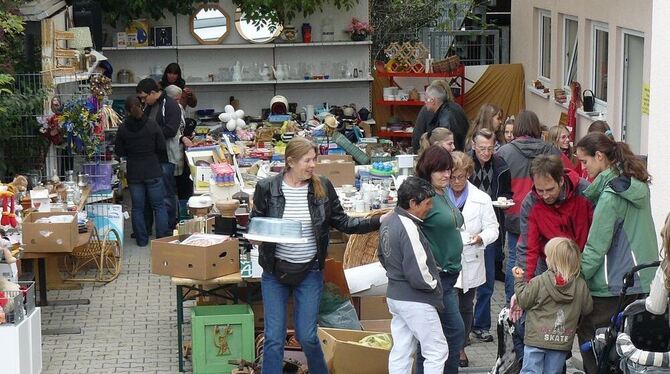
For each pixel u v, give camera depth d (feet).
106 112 49.19
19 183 39.47
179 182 49.21
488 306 33.04
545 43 63.31
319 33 61.72
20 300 28.84
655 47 33.81
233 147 44.29
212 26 60.80
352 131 54.29
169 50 61.00
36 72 44.60
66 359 32.71
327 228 27.17
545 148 34.71
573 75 57.72
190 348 32.60
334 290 30.42
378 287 31.55
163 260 30.63
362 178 39.34
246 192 36.81
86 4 53.62
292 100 62.54
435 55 73.05
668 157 33.30
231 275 30.66
